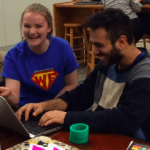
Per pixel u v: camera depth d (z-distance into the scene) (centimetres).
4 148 107
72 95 153
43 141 103
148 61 123
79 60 468
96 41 117
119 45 118
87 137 109
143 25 371
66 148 99
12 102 159
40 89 177
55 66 177
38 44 163
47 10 165
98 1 412
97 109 141
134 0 346
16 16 553
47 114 125
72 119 121
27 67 172
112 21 115
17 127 113
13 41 564
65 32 437
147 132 124
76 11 455
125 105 120
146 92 117
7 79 172
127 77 127
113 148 104
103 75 143
